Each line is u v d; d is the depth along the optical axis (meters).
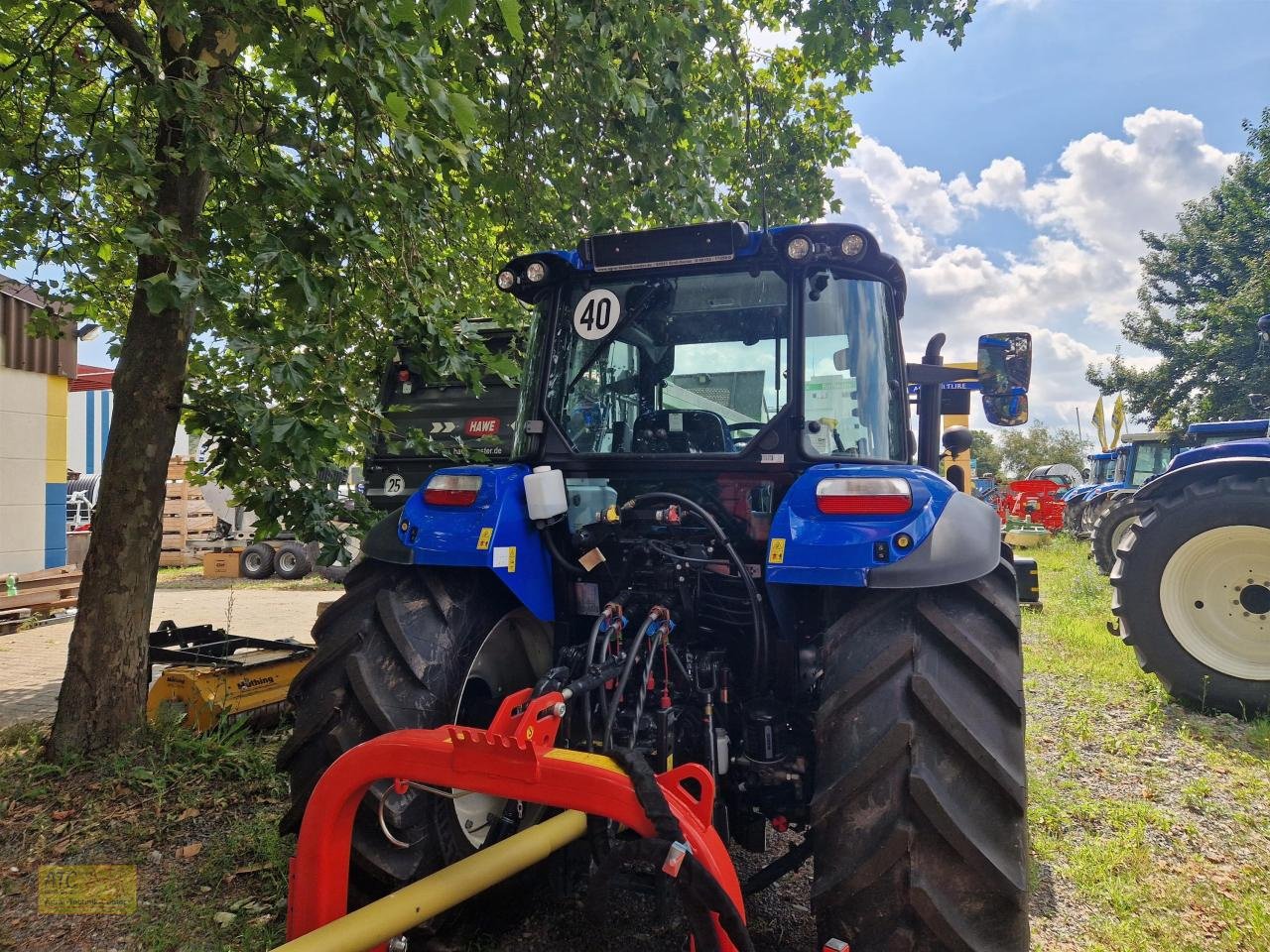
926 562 2.01
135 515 4.00
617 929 2.50
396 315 3.83
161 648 4.75
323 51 3.06
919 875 1.77
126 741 3.96
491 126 5.07
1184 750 4.13
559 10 4.41
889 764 1.85
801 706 2.42
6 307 9.59
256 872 2.89
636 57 5.05
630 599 2.55
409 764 1.73
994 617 2.07
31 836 3.19
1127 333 28.53
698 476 2.63
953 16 5.76
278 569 13.36
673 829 1.50
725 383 2.66
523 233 5.36
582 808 1.59
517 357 6.43
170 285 2.90
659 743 2.26
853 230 2.45
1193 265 27.91
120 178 3.03
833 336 2.55
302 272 3.14
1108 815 3.37
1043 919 2.65
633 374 2.80
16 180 3.74
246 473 3.96
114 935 2.53
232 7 2.98
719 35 5.75
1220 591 4.72
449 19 3.04
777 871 2.27
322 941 1.50
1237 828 3.27
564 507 2.59
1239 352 24.58
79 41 4.07
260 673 4.39
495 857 1.76
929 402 3.66
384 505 6.96
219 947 2.43
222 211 3.20
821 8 5.72
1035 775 3.77
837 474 2.22
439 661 2.30
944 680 1.93
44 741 4.14
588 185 5.38
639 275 2.78
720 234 2.55
